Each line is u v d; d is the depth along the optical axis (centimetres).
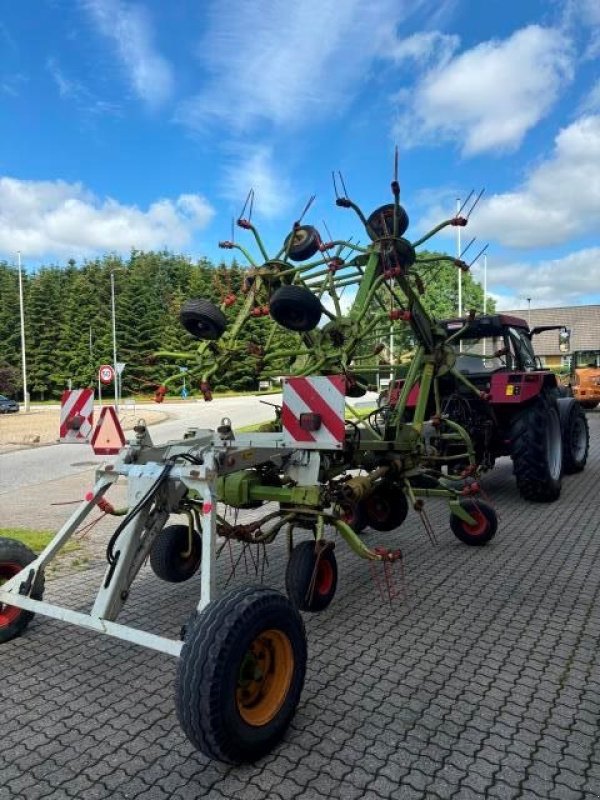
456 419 721
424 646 353
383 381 902
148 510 324
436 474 561
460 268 484
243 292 461
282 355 439
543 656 338
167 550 429
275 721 258
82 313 6462
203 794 231
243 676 254
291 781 238
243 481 393
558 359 5250
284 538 598
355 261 477
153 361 438
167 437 1708
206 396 423
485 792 230
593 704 290
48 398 6625
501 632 370
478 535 544
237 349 422
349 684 311
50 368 6519
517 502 727
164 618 398
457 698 296
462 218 463
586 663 329
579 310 5609
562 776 239
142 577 482
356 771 244
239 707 243
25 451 1569
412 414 712
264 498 388
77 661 340
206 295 6806
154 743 265
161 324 6394
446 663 332
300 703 293
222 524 399
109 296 6894
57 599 431
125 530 311
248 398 4375
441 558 519
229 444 357
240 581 471
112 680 320
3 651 353
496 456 788
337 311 470
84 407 448
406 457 511
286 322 403
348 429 480
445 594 434
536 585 448
